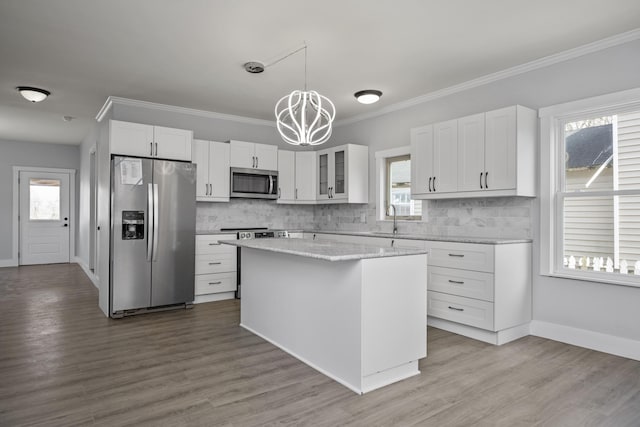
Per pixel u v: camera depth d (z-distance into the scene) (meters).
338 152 5.47
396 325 2.55
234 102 4.93
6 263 7.66
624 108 3.10
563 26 2.93
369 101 4.47
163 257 4.34
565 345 3.28
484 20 2.84
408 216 4.92
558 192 3.48
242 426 1.99
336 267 2.59
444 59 3.55
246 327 3.74
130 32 3.04
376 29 2.98
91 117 5.76
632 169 3.08
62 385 2.46
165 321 3.99
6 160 7.66
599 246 3.24
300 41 3.20
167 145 4.57
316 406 2.21
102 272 4.41
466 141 3.78
